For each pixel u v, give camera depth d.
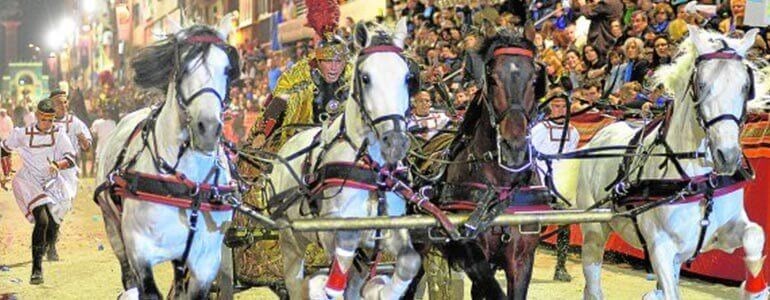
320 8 7.12
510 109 5.65
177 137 5.46
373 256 6.10
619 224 6.64
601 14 12.14
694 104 5.85
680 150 6.09
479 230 5.68
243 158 6.94
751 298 6.05
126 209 5.59
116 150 6.35
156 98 7.05
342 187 5.80
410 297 6.50
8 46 77.69
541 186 6.10
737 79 5.67
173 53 5.45
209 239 5.67
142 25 28.77
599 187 6.95
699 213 6.04
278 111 7.14
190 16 7.09
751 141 8.98
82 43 46.88
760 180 8.84
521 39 5.86
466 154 6.12
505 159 5.73
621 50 11.03
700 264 9.60
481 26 10.44
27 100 34.72
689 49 6.08
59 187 10.20
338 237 5.77
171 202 5.48
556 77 11.52
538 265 10.96
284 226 5.48
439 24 14.95
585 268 7.16
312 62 7.12
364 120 5.62
